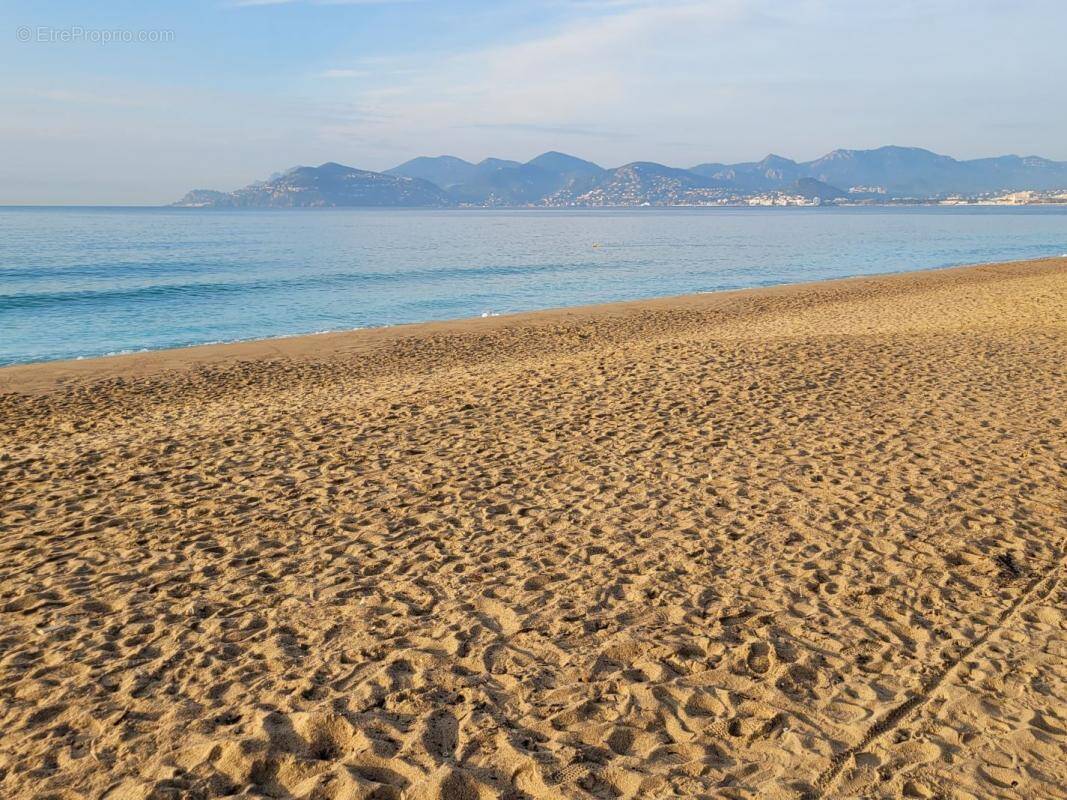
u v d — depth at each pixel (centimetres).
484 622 486
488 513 671
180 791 330
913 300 2397
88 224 11106
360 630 477
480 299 3084
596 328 2127
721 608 500
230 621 489
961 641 458
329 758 356
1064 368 1186
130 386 1472
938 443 837
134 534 638
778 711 390
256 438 926
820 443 844
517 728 377
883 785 336
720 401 1016
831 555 577
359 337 2038
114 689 414
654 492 714
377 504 699
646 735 373
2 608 509
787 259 4981
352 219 16388
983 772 345
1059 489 700
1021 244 6372
